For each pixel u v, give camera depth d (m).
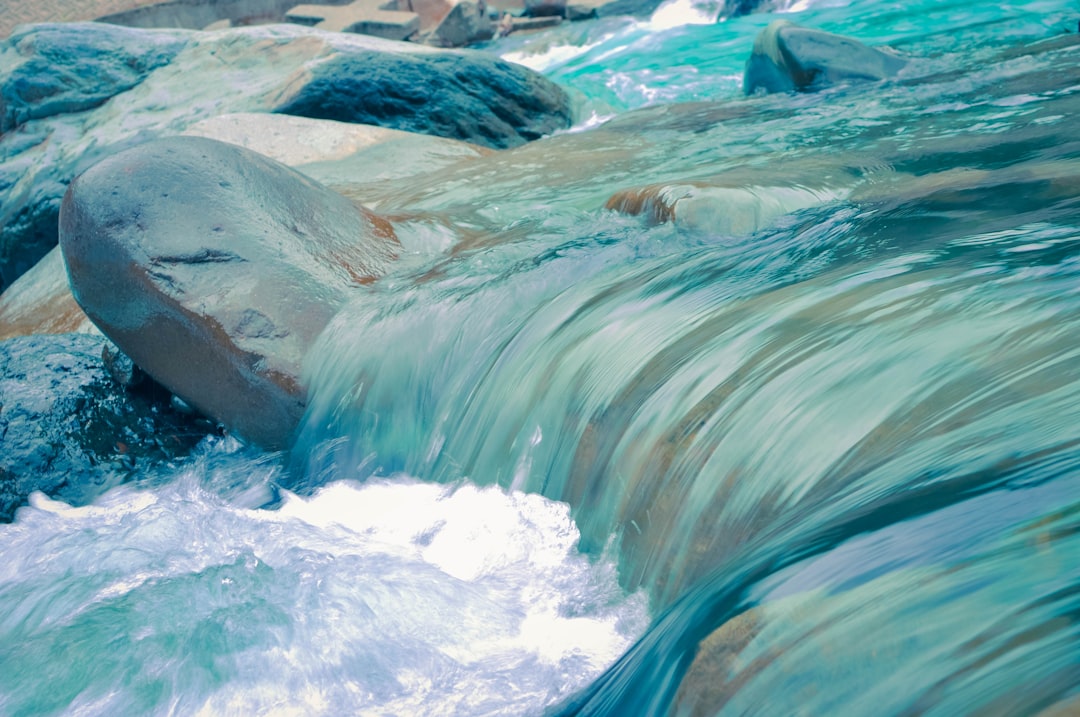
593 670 2.00
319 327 3.79
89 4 17.91
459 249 4.37
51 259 6.37
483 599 2.35
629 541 2.34
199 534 2.86
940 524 1.36
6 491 3.68
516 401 2.94
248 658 2.12
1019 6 10.28
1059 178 3.36
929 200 3.45
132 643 2.20
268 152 7.52
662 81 10.48
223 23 17.72
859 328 2.25
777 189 3.97
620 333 2.84
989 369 1.87
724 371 2.38
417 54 8.72
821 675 1.24
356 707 1.96
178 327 3.76
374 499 3.12
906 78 6.92
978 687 1.04
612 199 4.43
